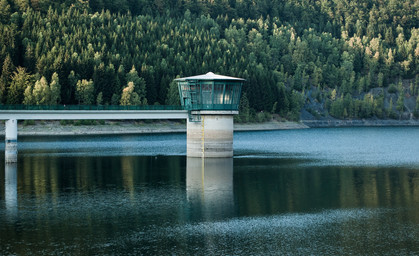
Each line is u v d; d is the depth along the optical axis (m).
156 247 47.00
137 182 77.12
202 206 61.53
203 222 54.75
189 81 97.19
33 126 183.50
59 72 193.00
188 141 100.31
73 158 107.00
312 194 69.06
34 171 87.25
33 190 70.44
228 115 98.81
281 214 58.28
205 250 46.41
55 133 182.50
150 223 54.22
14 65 198.50
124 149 129.12
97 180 78.62
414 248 47.06
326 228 52.97
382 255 45.44
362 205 62.81
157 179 79.69
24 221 54.47
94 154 115.56
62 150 124.81
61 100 193.38
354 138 197.62
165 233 50.91
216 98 97.56
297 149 138.88
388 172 89.56
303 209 60.59
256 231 51.78
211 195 67.75
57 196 66.56
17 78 181.50
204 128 98.25
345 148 144.38
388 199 66.25
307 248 47.09
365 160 109.94
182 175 83.50
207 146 98.75
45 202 63.16
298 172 88.56
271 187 73.69
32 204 62.03
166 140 162.38
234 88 98.12
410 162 106.19
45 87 179.38
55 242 47.94
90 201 63.81
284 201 64.56
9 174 83.56
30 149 126.38
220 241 48.78
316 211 59.72
